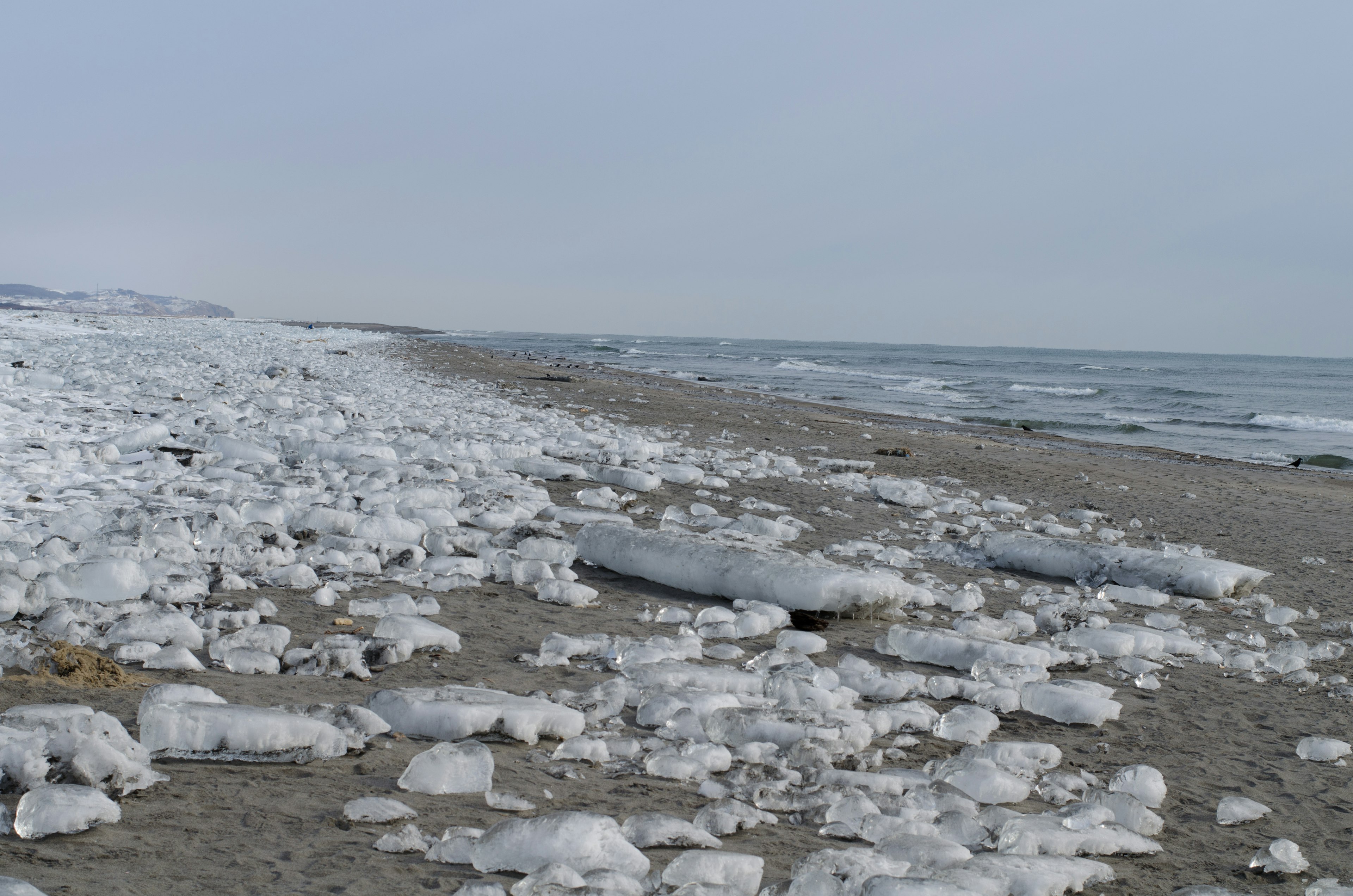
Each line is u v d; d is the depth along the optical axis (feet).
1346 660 19.90
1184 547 32.24
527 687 13.78
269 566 19.15
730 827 9.57
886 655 17.85
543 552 22.48
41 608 14.64
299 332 190.70
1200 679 17.87
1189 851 10.51
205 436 32.60
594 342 508.12
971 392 146.10
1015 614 20.80
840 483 39.68
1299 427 107.55
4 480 24.14
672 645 15.97
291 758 10.18
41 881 7.06
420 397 61.26
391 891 7.57
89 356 67.62
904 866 8.50
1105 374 235.81
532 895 7.16
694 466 40.06
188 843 8.06
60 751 8.82
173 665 12.94
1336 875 10.08
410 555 20.68
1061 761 13.00
